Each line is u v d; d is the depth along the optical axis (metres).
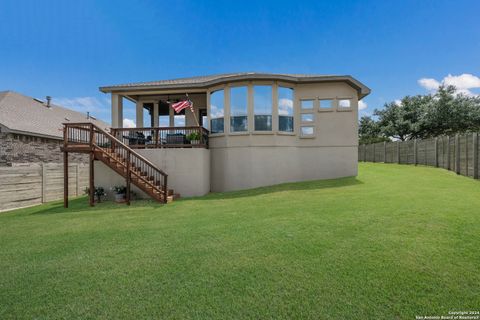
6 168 9.58
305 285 2.94
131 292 2.93
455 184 9.45
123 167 9.59
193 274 3.30
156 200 9.30
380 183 10.09
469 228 4.50
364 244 4.01
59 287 3.10
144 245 4.45
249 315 2.47
